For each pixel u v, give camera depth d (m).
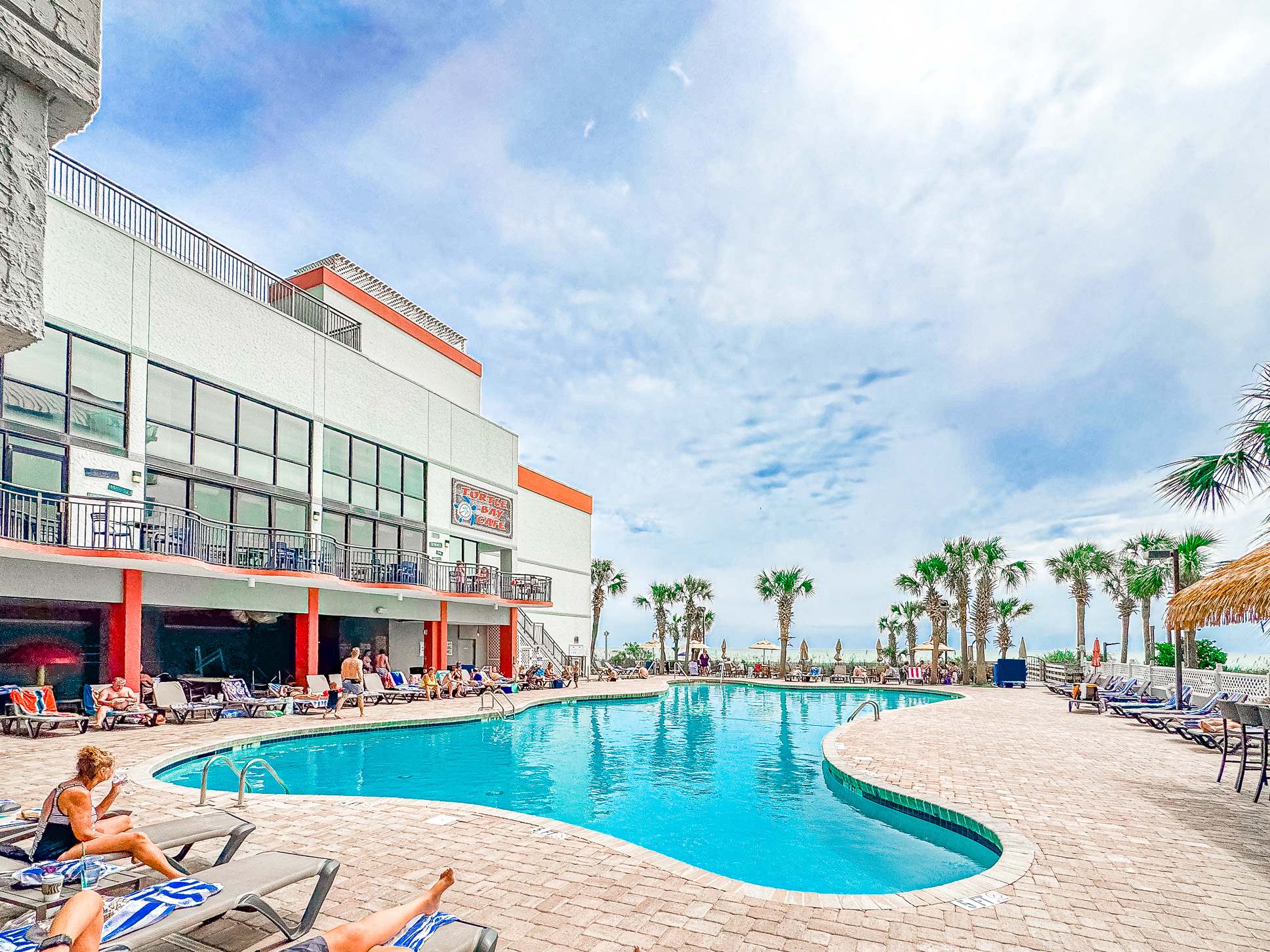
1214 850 6.18
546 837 6.39
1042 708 19.55
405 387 24.88
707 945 4.20
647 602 50.41
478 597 26.11
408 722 15.90
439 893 3.44
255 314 18.86
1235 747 9.23
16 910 4.11
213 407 17.62
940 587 38.50
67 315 14.35
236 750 12.40
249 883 3.67
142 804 7.56
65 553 13.18
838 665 40.66
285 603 19.16
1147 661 32.03
